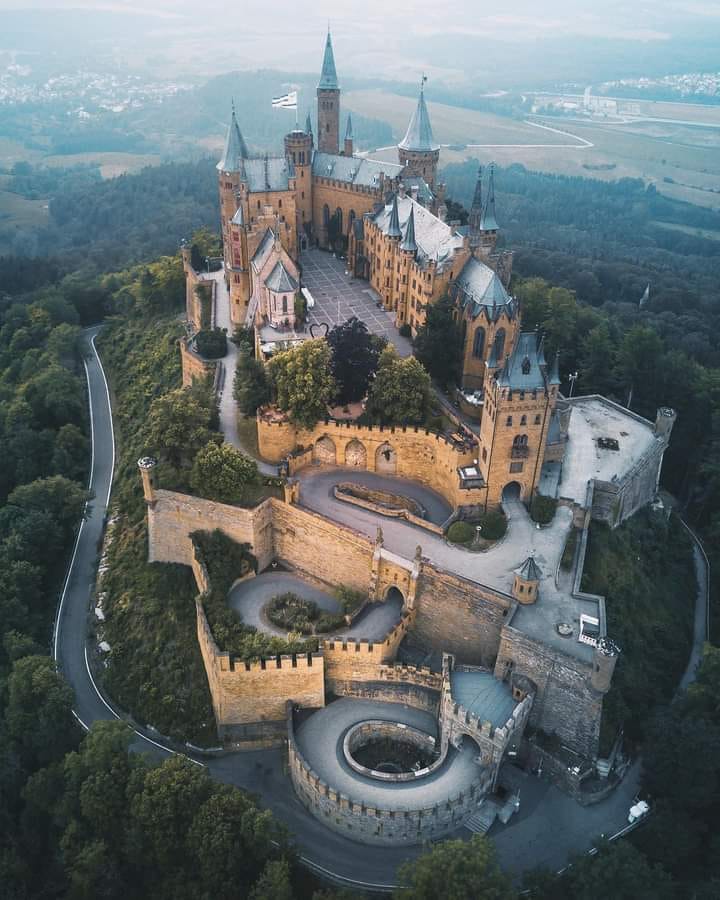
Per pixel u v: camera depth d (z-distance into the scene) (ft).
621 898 279.49
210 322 600.80
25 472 540.93
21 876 327.06
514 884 301.02
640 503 458.50
